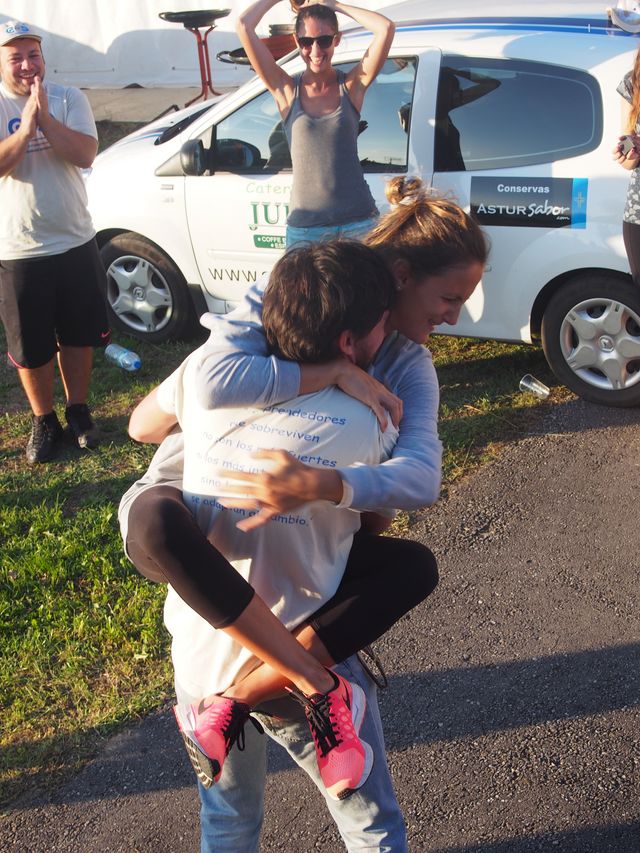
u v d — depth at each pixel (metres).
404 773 3.16
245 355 1.80
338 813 2.10
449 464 4.95
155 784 3.18
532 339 5.47
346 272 1.77
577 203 5.02
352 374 1.83
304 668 1.82
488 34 5.33
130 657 3.73
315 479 1.72
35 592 4.14
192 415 1.86
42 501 4.86
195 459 1.85
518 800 3.02
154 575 1.92
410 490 1.81
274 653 1.80
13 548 4.44
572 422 5.23
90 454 5.32
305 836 2.95
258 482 1.74
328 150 5.12
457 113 5.31
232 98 5.88
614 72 4.95
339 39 5.04
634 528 4.32
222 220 5.94
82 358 5.26
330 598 1.92
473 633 3.77
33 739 3.39
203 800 2.24
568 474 4.77
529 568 4.12
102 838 3.00
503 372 5.84
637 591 3.92
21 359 5.06
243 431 1.81
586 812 2.95
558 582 4.02
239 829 2.22
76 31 12.76
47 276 4.95
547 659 3.60
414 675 3.57
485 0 5.93
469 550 4.28
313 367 1.81
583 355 5.29
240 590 1.77
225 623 1.76
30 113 4.61
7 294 4.95
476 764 3.17
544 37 5.20
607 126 4.95
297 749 2.08
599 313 5.20
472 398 5.56
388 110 5.50
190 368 1.88
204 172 5.94
